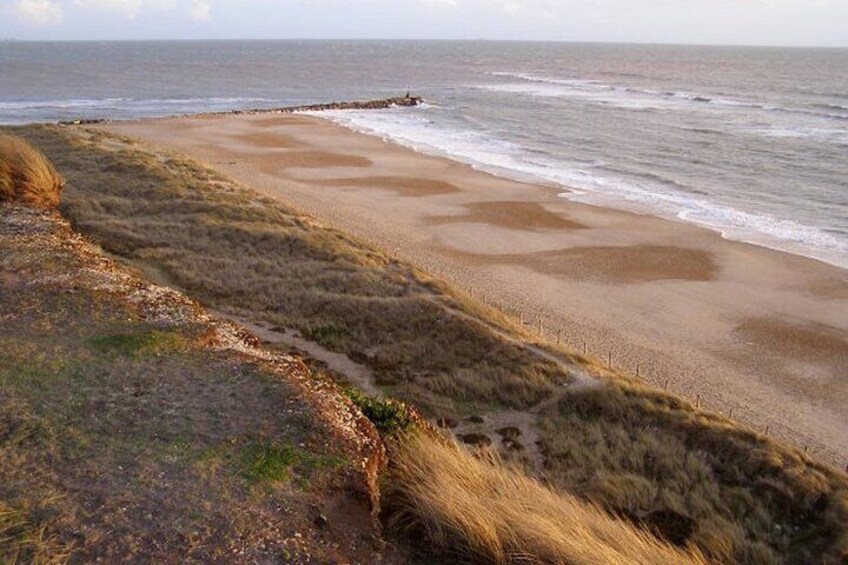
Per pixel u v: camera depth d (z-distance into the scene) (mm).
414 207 35438
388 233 30969
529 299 24219
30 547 6445
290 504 7512
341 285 21453
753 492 12742
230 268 22219
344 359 17062
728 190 40125
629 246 30141
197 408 9266
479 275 26344
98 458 7953
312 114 71938
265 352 11977
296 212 30453
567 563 6992
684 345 21188
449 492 7887
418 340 18172
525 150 51938
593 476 12570
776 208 36469
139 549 6598
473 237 30938
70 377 9836
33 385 9508
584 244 30328
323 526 7309
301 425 8984
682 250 29688
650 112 73125
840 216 35031
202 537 6836
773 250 29781
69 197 28031
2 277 13930
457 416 14711
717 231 32406
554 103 83250
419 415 12469
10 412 8727
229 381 10102
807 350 21031
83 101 89875
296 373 10828
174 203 28812
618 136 57625
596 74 141500
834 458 15547
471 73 149125
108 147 39656
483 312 20156
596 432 14328
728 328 22469
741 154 49812
